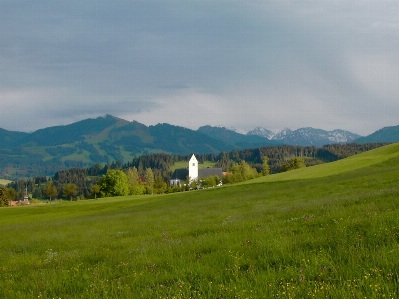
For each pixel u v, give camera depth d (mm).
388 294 6039
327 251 9133
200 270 9078
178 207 43781
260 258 9477
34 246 21125
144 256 12180
